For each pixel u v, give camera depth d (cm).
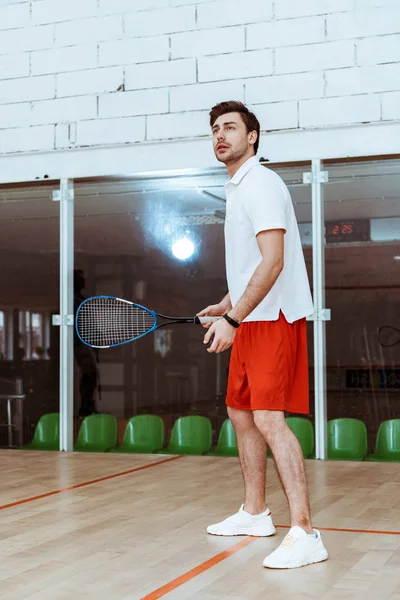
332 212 524
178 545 285
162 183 563
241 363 295
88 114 578
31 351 586
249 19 539
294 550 255
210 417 551
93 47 576
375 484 402
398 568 250
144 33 563
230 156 291
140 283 568
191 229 559
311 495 372
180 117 555
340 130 521
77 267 580
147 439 558
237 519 300
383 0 512
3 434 586
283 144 532
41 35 589
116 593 229
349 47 519
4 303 593
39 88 589
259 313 282
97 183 577
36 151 589
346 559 262
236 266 295
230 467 465
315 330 523
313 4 525
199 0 550
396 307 513
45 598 225
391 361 514
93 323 319
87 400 573
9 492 392
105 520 325
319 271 523
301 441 520
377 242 517
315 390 521
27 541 292
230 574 248
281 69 532
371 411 514
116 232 573
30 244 591
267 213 276
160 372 563
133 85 566
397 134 510
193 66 552
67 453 546
